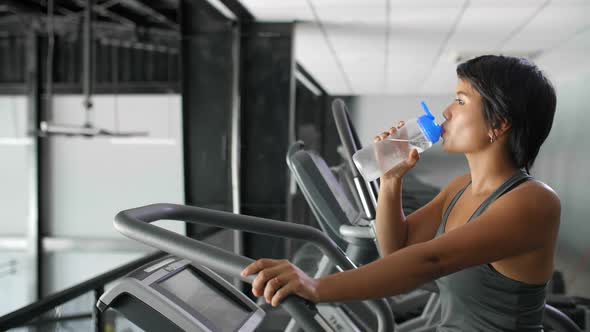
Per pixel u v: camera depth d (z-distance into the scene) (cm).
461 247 81
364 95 664
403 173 114
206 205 443
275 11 409
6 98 1002
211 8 392
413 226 121
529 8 372
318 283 74
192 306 104
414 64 612
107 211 1005
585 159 480
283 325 305
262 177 457
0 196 1018
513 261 94
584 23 414
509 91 95
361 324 186
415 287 79
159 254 247
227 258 79
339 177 307
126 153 997
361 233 172
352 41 499
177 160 983
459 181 121
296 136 678
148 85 921
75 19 839
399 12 393
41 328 165
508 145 99
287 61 445
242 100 452
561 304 325
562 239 469
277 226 105
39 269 990
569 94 502
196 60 441
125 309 101
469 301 101
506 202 88
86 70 515
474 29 444
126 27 859
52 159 1011
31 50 920
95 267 1009
